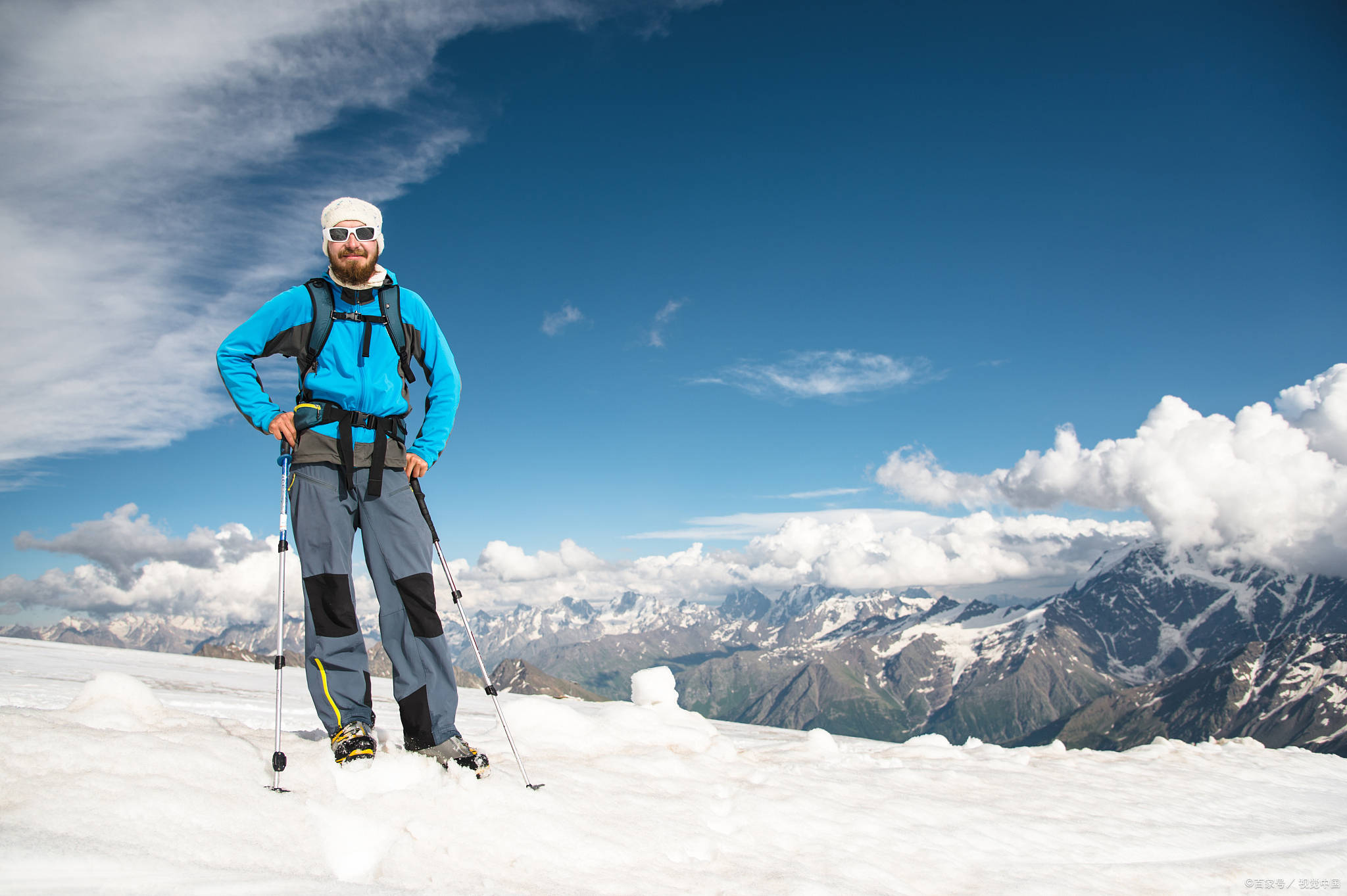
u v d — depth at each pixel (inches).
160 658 576.1
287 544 144.9
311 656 147.1
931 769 261.9
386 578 153.6
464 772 141.1
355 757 135.1
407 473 156.2
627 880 122.0
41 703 224.5
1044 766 304.7
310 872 100.0
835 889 134.5
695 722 268.1
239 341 150.5
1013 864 176.2
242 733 151.6
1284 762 395.5
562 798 146.4
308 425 148.9
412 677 152.1
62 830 89.7
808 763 242.8
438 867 110.0
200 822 100.1
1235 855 221.1
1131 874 185.5
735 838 153.9
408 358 160.4
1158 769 330.3
